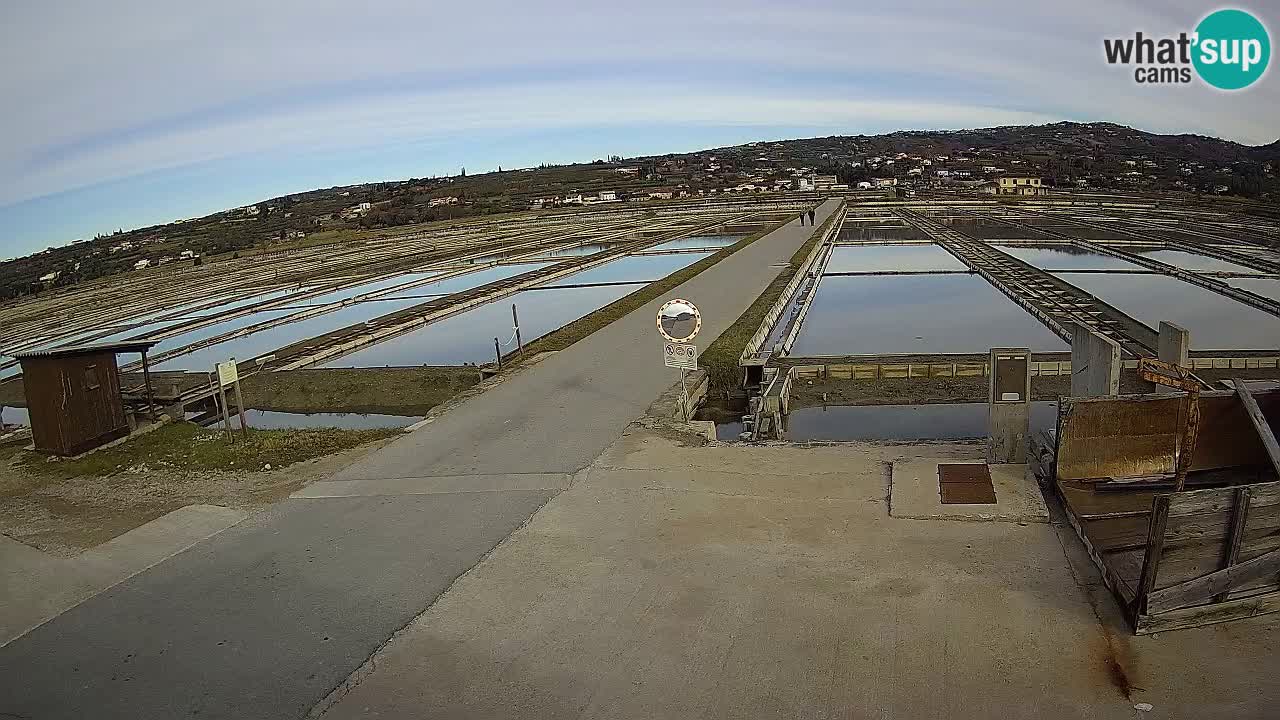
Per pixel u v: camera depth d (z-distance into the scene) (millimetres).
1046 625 5020
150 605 6129
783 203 91438
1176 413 6750
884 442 8914
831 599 5496
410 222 89750
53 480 9883
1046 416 14133
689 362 11031
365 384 17906
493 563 6379
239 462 9914
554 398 11773
